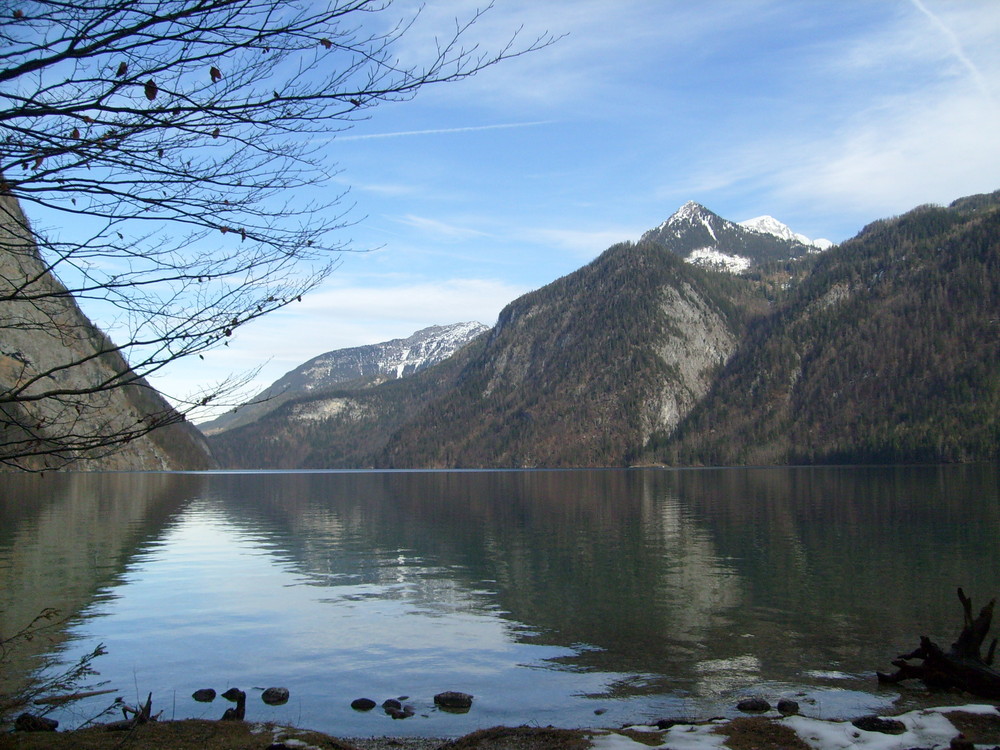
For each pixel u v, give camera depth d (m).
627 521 52.69
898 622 20.94
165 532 46.22
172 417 6.94
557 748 11.32
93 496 83.00
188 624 21.25
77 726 13.26
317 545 39.72
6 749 10.93
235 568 31.58
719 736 11.49
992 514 53.16
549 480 142.12
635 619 21.67
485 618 22.00
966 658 15.03
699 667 16.95
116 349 6.75
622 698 14.96
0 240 6.38
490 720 13.81
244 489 106.38
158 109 6.25
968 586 25.91
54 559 34.09
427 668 17.12
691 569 30.44
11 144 6.11
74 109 6.11
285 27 6.20
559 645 18.97
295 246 7.10
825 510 58.91
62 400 6.98
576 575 29.42
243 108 6.41
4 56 5.75
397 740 12.63
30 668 16.94
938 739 11.35
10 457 6.51
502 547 38.56
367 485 124.06
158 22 5.97
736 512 58.97
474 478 160.88
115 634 20.12
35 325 7.03
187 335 6.88
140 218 6.59
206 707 14.49
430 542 41.03
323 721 13.76
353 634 20.16
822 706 14.21
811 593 25.06
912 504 63.56
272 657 17.95
